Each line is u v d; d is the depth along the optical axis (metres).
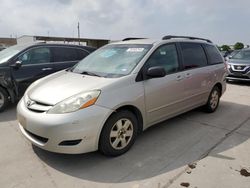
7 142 4.08
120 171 3.28
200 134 4.54
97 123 3.26
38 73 6.14
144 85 3.86
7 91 5.75
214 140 4.29
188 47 5.02
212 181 3.07
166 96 4.27
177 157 3.66
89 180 3.08
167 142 4.18
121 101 3.48
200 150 3.90
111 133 3.48
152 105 4.03
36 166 3.38
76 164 3.44
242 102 7.05
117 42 4.91
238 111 6.08
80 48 7.13
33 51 6.19
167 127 4.86
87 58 4.81
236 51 11.98
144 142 4.15
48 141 3.19
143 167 3.38
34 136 3.43
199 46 5.38
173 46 4.66
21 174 3.19
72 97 3.27
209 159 3.61
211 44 5.90
